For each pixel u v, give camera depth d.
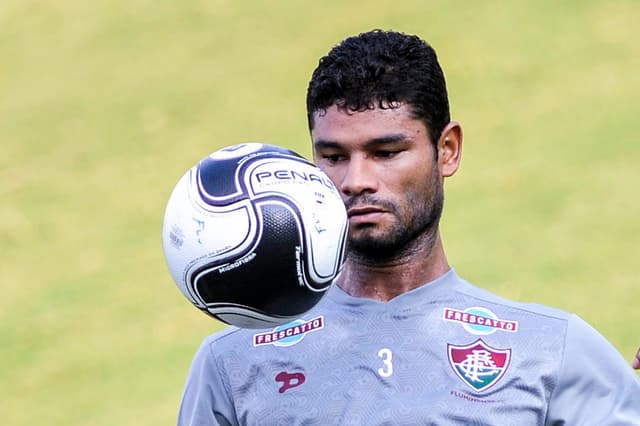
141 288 43.84
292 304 10.56
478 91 57.38
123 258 46.62
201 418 11.91
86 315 42.12
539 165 50.25
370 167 11.09
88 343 39.97
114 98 62.25
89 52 67.94
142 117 59.69
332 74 11.09
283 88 60.66
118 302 42.94
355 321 11.84
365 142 11.03
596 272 41.06
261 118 57.81
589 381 11.48
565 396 11.47
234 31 67.62
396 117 11.05
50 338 40.62
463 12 65.06
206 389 11.95
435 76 11.37
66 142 58.09
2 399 36.66
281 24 67.38
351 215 11.13
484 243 44.03
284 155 10.77
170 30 69.12
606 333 36.34
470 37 62.31
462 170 50.59
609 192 47.41
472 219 46.19
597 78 57.56
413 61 11.20
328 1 69.19
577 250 42.91
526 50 60.72
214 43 66.56
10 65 67.81
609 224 44.78
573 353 11.54
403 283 11.91
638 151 50.66
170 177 53.47
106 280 44.84
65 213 51.09
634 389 11.62
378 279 11.94
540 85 57.41
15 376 38.16
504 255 42.94
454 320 11.77
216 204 10.37
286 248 10.30
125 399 35.72
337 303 12.05
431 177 11.43
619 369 11.64
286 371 11.69
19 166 56.12
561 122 54.00
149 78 63.84
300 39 65.38
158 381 36.75
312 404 11.41
